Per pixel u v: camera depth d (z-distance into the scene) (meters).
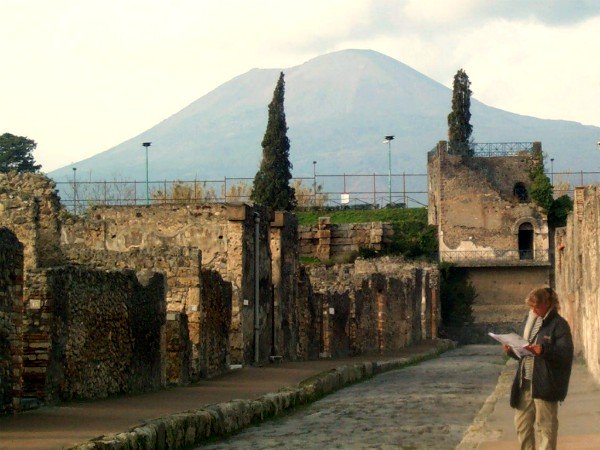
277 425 29.47
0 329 24.81
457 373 52.41
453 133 118.81
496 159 117.94
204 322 40.94
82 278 29.38
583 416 28.38
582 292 51.22
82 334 29.25
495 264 114.12
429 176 123.31
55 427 23.00
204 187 109.50
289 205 114.69
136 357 33.06
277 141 114.31
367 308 74.12
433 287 105.50
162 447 22.78
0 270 24.78
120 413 25.89
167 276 40.41
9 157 117.44
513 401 19.31
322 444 25.20
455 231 117.38
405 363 62.41
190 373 38.31
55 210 44.22
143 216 49.12
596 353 39.84
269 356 53.59
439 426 28.33
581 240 51.81
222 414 27.02
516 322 113.62
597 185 42.22
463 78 119.44
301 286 60.06
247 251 50.22
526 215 116.25
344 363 52.66
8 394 25.23
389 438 26.14
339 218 124.62
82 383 29.23
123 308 32.09
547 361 18.66
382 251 117.00
